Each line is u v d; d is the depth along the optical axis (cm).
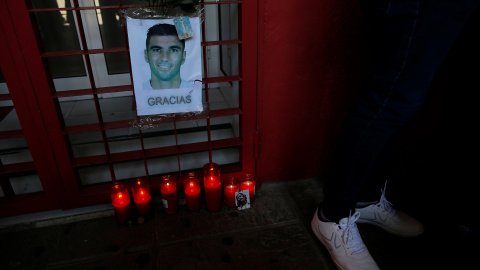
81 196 156
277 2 134
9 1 115
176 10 129
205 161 190
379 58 104
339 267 129
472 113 165
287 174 178
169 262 132
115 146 198
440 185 172
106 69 263
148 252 137
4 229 150
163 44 131
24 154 190
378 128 109
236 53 167
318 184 179
